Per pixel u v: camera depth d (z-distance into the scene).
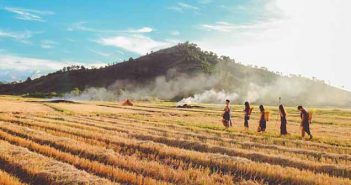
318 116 82.06
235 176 16.22
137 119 48.12
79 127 31.30
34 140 22.91
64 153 18.31
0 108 61.03
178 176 14.92
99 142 22.77
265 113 34.97
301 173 15.81
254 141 27.89
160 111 78.94
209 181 14.50
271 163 18.95
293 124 50.19
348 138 32.62
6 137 22.73
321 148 25.11
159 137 25.89
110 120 42.78
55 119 41.19
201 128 36.06
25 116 42.69
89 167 16.22
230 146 24.27
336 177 15.97
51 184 14.02
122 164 16.97
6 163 16.50
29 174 15.13
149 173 15.73
